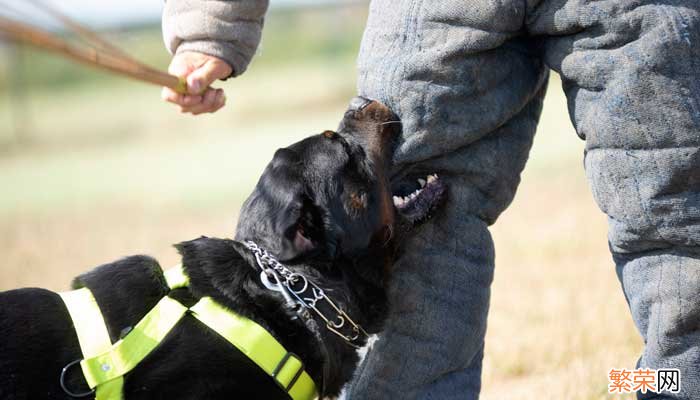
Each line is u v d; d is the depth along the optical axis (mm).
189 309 3672
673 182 3566
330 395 3980
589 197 11711
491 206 4102
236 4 4273
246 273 3822
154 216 14031
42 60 48312
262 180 4008
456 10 3785
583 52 3705
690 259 3652
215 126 30844
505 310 7008
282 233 3811
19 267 10492
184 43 4367
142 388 3572
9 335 3547
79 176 22953
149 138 30969
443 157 3994
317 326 3834
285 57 48469
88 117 37688
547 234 9664
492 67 3900
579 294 7113
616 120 3623
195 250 3928
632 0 3559
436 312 4051
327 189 3918
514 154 4113
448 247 4043
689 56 3537
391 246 4059
